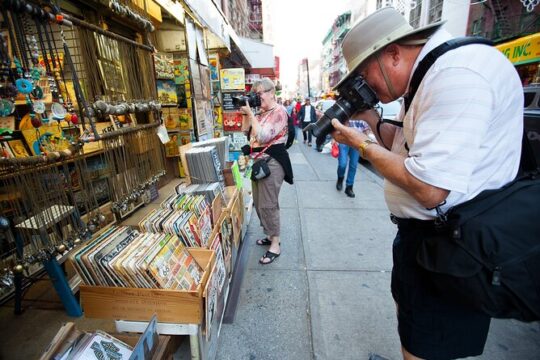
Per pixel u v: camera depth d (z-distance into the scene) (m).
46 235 1.02
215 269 1.67
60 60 1.11
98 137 1.18
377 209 4.05
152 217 1.76
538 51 4.64
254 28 34.47
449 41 0.92
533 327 1.96
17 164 0.90
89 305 1.33
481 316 1.09
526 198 0.87
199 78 3.33
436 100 0.84
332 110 1.20
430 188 0.84
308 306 2.18
